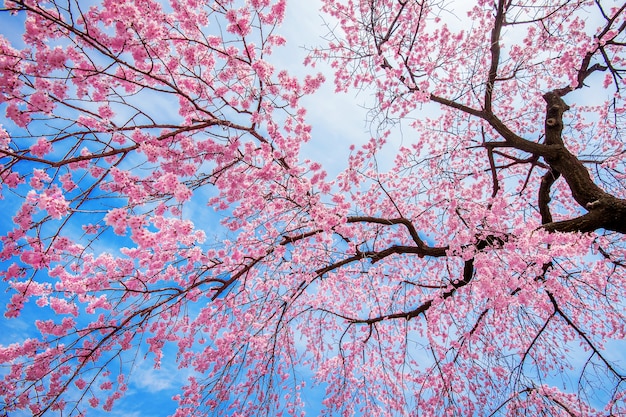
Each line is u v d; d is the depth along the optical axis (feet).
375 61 18.34
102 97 11.39
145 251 13.67
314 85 13.85
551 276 14.70
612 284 20.01
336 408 22.03
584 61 20.77
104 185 12.08
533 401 18.17
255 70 12.96
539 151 17.70
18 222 10.35
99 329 14.25
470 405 21.18
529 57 22.71
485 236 14.80
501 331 22.53
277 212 16.35
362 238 21.11
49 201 9.50
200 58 13.82
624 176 21.02
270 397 17.53
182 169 13.03
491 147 21.01
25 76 9.77
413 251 17.95
